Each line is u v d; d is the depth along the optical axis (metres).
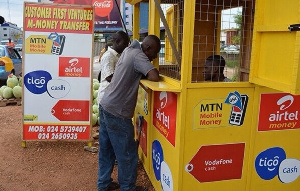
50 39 4.57
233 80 3.03
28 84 4.65
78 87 4.75
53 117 4.78
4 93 8.11
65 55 4.64
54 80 4.68
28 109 4.73
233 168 2.87
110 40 4.86
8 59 10.91
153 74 2.98
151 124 3.52
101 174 3.56
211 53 3.70
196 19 3.45
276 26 2.29
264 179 2.99
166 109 2.98
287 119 2.91
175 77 3.05
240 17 3.12
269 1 2.41
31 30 4.52
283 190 3.09
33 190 3.67
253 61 2.61
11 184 3.79
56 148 4.95
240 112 2.76
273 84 2.36
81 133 4.86
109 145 3.50
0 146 4.98
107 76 4.05
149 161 3.68
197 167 2.77
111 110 3.15
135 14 4.29
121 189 3.42
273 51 2.38
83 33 4.62
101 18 11.86
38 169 4.21
